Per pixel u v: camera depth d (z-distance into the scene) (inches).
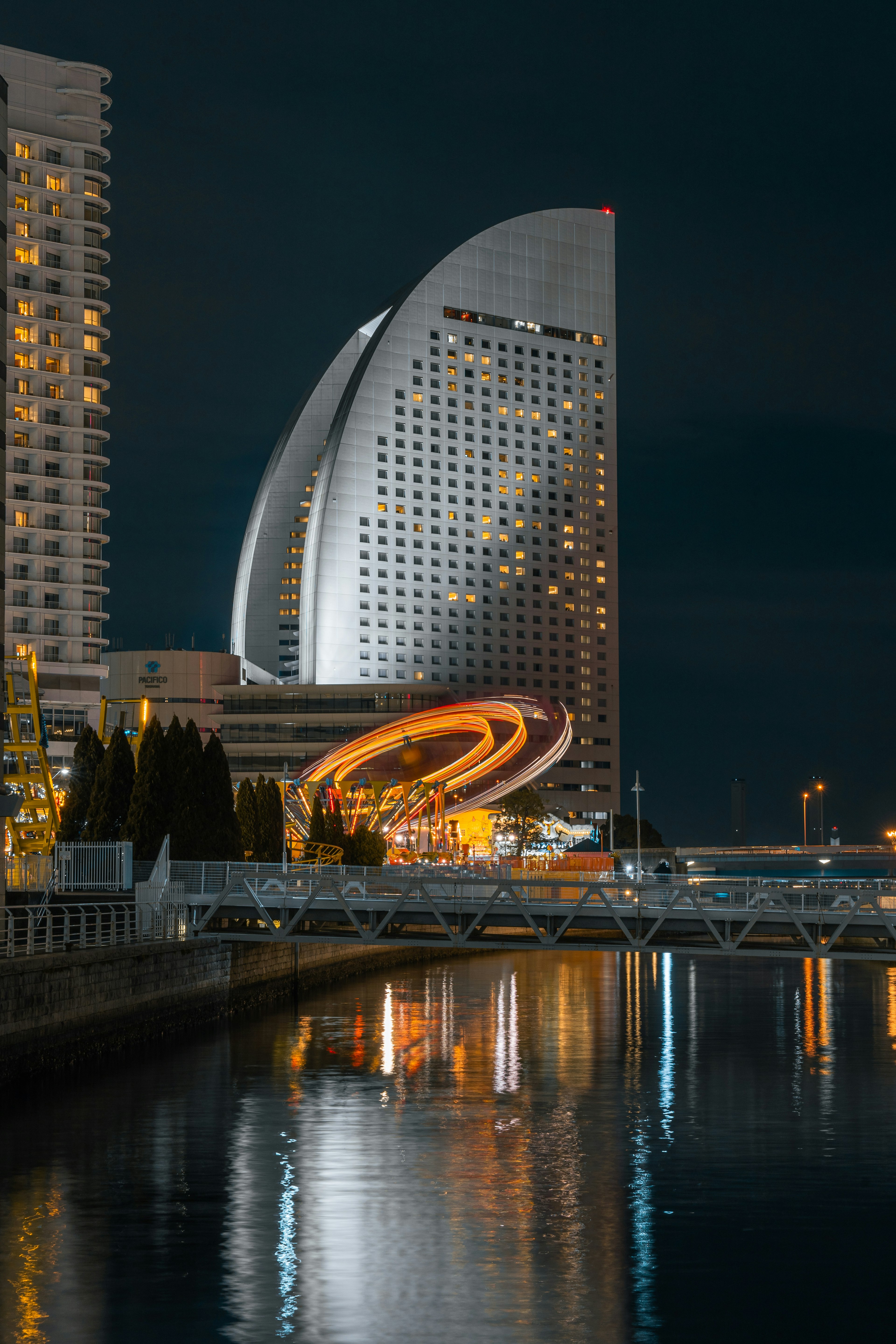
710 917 2694.4
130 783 3690.9
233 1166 1691.7
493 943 2810.0
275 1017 3174.2
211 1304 1200.8
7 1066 2073.1
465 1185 1604.3
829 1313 1179.3
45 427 7401.6
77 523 7450.8
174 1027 2787.9
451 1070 2396.7
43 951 2440.9
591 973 4534.9
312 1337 1122.7
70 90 7554.1
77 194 7514.8
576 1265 1307.8
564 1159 1729.8
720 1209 1499.8
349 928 3376.0
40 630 7342.5
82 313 7490.2
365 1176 1643.7
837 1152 1763.0
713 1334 1133.7
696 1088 2215.8
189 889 3161.9
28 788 4131.4
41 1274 1282.0
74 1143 1814.7
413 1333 1133.7
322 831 4953.3
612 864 7844.5
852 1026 3019.2
